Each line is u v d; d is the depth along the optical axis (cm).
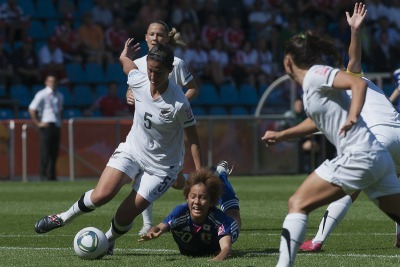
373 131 2248
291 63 1747
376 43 7675
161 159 2170
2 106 6294
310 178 1730
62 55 6638
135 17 7375
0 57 6388
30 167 5559
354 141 1708
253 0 7619
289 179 5544
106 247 2128
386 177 1739
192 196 2052
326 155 5869
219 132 5778
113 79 6800
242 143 5850
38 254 2258
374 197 1758
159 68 2031
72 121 5578
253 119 5875
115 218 2177
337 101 1708
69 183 5300
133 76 2175
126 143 2212
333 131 1725
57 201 4069
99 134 5597
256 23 7469
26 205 3875
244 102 7056
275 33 7494
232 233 2086
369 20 7806
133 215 2164
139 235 2700
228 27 7412
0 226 3033
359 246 2384
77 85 6662
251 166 5878
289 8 7650
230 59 7194
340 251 2273
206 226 2091
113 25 6894
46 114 5462
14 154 5534
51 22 7038
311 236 2650
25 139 5547
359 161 1697
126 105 6344
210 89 6950
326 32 7594
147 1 7025
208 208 2083
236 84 7125
